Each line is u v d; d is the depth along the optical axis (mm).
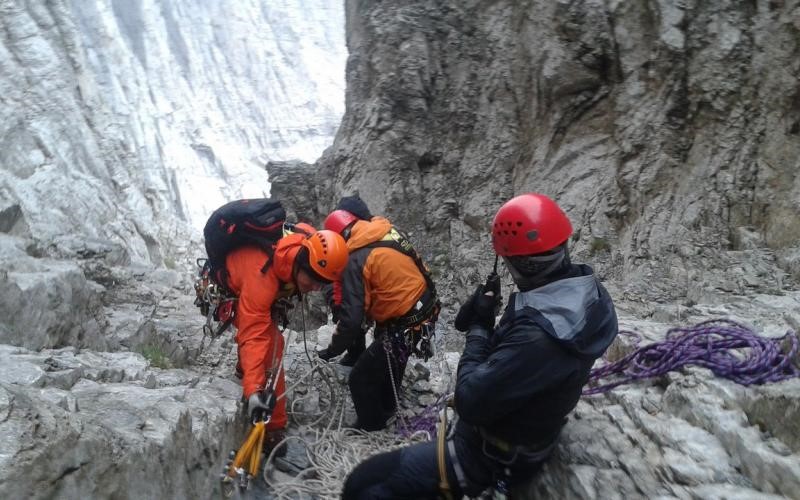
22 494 1746
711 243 7145
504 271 8875
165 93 60469
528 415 2438
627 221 8133
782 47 6973
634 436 2721
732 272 6504
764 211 7098
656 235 7566
